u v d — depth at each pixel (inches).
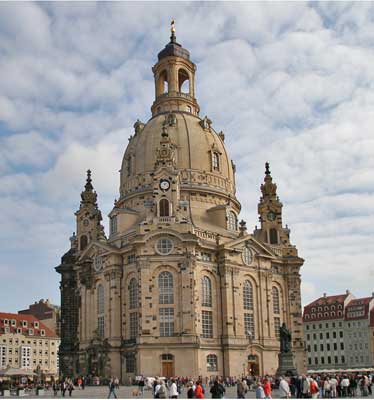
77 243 5398.6
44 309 7657.5
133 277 4350.4
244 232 4712.1
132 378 4111.7
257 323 4586.6
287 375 3575.3
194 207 4805.6
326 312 7396.7
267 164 5492.1
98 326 4559.5
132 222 4783.5
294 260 5032.0
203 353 4136.3
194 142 5068.9
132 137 5482.3
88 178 5570.9
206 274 4394.7
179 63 5748.0
